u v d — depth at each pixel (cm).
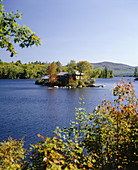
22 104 3312
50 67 9488
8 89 6844
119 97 521
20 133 1592
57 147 366
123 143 460
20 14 398
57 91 5953
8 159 428
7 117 2253
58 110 2700
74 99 3947
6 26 385
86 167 407
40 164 345
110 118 473
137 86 7062
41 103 3428
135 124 463
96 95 4653
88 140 450
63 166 335
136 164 459
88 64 8994
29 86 8550
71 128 446
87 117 483
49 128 1750
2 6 376
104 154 448
